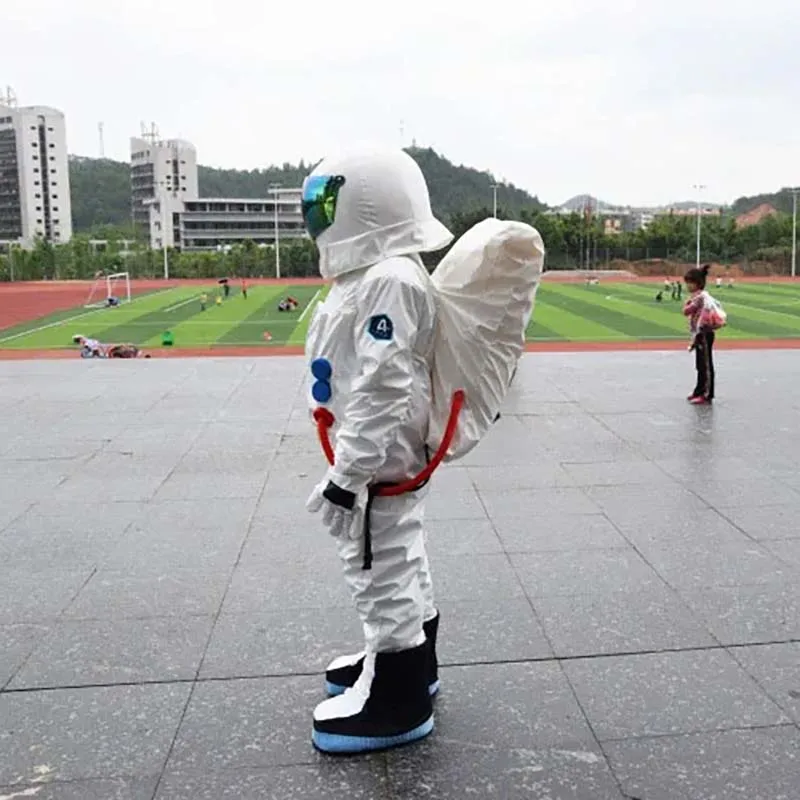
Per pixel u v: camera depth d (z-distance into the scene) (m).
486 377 3.28
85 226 165.12
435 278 3.29
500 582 4.84
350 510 3.09
